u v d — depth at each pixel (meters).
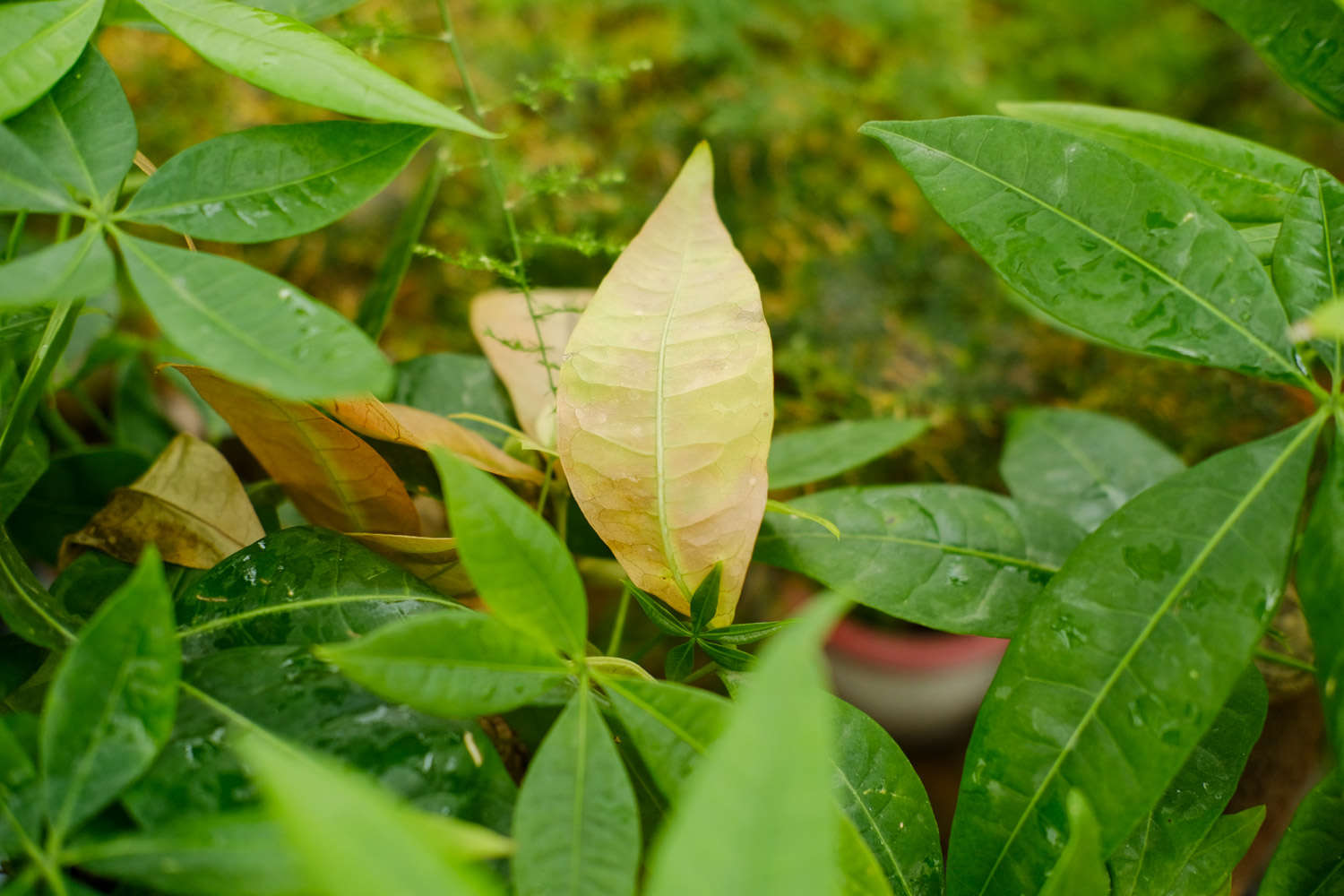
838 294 0.87
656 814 0.47
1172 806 0.48
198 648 0.45
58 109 0.45
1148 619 0.44
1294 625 0.63
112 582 0.50
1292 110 1.06
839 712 0.48
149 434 0.67
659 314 0.47
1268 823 0.66
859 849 0.41
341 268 0.85
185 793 0.40
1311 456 0.45
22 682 0.47
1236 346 0.45
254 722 0.42
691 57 0.92
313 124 0.45
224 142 0.44
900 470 0.82
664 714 0.42
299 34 0.45
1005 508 0.54
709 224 0.48
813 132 0.92
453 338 0.83
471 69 0.88
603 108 0.90
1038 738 0.44
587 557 0.60
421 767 0.42
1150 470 0.64
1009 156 0.46
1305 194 0.46
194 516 0.51
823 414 0.80
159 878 0.38
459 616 0.40
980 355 0.85
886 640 0.80
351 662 0.39
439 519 0.61
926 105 0.95
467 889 0.34
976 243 0.46
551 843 0.40
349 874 0.34
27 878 0.39
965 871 0.44
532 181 0.56
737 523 0.47
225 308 0.40
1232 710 0.49
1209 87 1.09
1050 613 0.45
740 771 0.34
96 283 0.41
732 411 0.47
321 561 0.47
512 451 0.56
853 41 0.98
